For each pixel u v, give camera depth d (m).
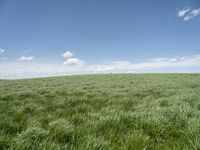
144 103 6.31
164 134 3.28
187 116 4.07
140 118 4.03
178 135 3.28
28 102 7.14
